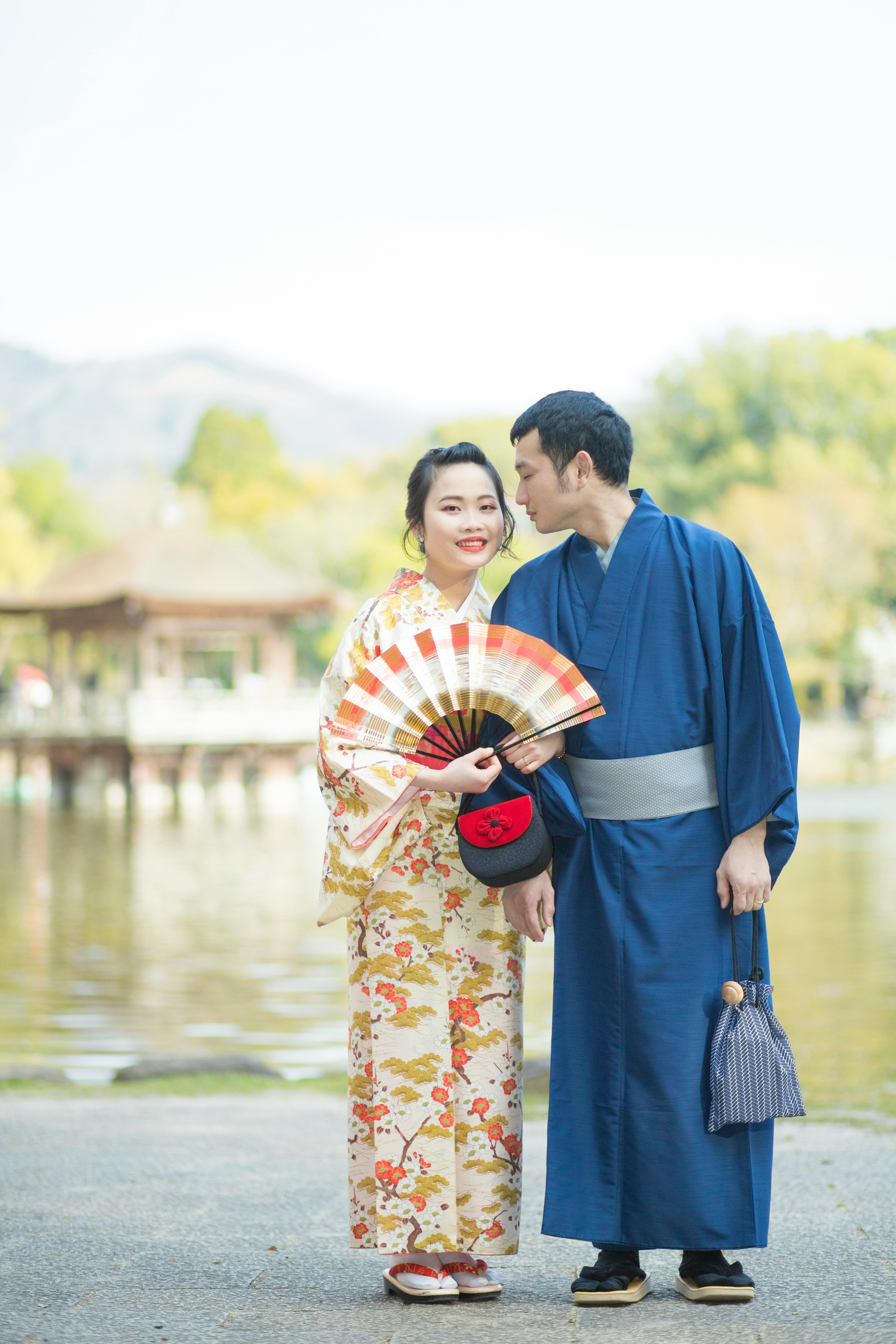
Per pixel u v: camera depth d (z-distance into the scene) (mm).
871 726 58969
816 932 14969
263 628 45469
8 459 85562
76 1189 4617
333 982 12344
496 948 3502
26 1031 10047
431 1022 3461
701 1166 3256
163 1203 4398
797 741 3357
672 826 3352
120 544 46906
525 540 47906
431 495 3658
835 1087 7555
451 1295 3348
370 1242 3525
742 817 3312
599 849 3385
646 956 3316
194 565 45250
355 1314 3227
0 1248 3818
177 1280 3508
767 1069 3217
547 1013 10117
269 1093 7262
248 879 22703
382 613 3658
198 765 44344
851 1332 2975
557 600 3537
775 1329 3021
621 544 3463
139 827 34812
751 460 65938
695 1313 3188
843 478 62250
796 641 61219
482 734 3504
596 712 3371
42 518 80188
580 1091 3361
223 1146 5516
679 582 3414
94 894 20609
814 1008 10359
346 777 3430
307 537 70312
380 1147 3436
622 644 3412
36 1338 3012
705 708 3395
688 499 67750
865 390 69688
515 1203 3480
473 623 3475
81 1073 8484
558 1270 3717
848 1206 4301
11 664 64625
